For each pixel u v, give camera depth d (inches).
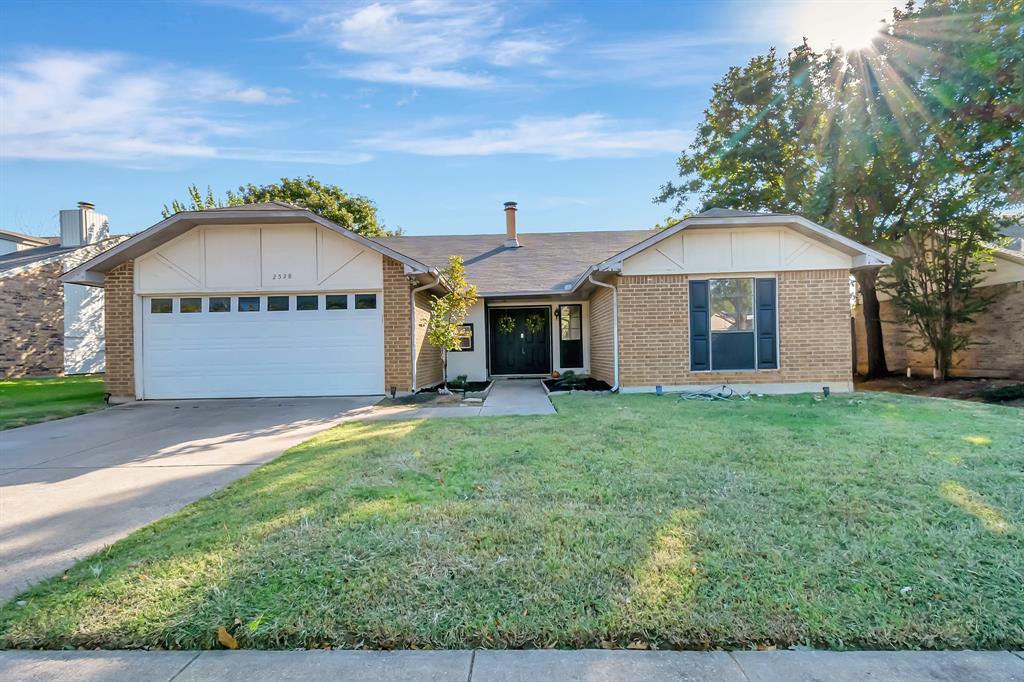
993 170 466.6
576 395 417.1
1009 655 87.9
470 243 697.6
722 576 108.9
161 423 327.0
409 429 271.3
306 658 88.7
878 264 416.2
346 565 115.1
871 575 109.1
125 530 144.9
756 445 216.1
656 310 430.3
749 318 431.2
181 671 85.7
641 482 167.6
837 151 573.9
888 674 83.0
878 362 609.6
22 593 109.5
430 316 499.2
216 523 143.3
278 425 311.3
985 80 441.7
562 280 566.3
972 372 555.2
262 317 442.0
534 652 89.6
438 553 120.0
